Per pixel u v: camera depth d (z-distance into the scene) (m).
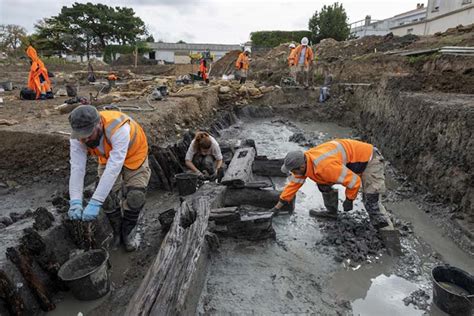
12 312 2.36
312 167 3.25
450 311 2.53
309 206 4.49
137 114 7.22
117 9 43.31
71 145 2.67
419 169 5.14
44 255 2.72
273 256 3.34
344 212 4.28
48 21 38.94
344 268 3.18
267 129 9.99
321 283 2.97
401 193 4.96
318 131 9.90
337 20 29.52
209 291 2.83
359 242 3.49
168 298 2.26
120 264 3.21
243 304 2.69
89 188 3.74
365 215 4.18
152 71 25.64
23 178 4.94
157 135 6.72
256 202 4.31
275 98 12.45
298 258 3.32
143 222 4.01
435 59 8.77
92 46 42.56
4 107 8.38
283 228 3.89
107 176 2.56
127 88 12.98
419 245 3.60
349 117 10.88
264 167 5.56
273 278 3.01
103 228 3.33
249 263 3.23
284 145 8.05
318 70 15.23
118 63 32.09
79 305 2.66
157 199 4.70
